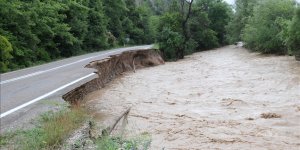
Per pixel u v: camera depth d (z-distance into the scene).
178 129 12.32
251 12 60.72
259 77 24.67
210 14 68.31
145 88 21.89
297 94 17.95
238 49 59.09
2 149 7.47
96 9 49.44
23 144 7.69
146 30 77.00
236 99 17.52
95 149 7.88
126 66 31.36
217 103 16.91
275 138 11.05
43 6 31.06
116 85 22.91
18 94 13.23
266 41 43.66
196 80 25.23
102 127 10.19
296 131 11.73
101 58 26.28
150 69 33.78
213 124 12.95
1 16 24.91
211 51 59.03
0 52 22.02
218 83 23.23
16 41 25.30
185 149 10.19
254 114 14.31
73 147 7.86
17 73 19.53
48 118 9.75
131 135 10.98
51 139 7.95
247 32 49.25
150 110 15.51
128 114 14.56
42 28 29.75
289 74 24.88
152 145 10.56
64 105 11.39
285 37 36.22
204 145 10.55
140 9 77.69
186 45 49.25
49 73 19.27
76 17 39.25
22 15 25.64
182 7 48.88
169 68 34.50
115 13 64.62
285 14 43.50
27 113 10.39
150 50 38.66
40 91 13.81
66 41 34.25
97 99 17.23
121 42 65.31
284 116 13.76
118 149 8.02
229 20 70.50
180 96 19.09
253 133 11.66
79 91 15.44
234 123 13.01
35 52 28.69
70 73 19.12
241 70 29.72
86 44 45.03
